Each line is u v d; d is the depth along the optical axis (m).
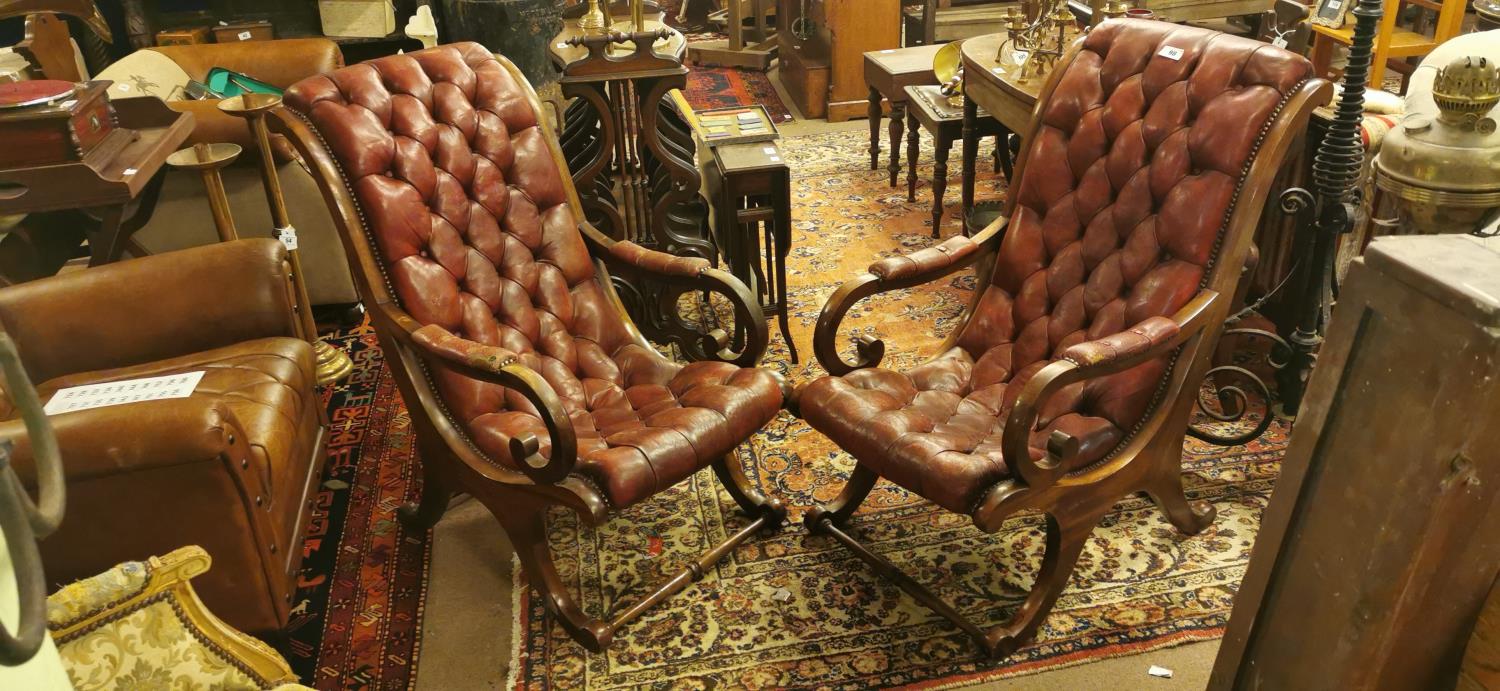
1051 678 2.14
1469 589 1.00
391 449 3.02
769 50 6.98
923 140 5.36
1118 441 2.23
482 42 4.68
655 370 2.55
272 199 3.05
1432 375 0.93
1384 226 2.81
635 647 2.27
